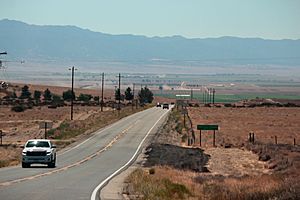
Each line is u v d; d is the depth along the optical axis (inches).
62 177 2239.2
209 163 3425.2
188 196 1736.0
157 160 3442.4
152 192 1622.8
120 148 4338.1
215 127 4635.8
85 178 2206.0
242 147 4365.2
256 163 3425.2
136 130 6008.9
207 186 1948.8
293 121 7815.0
